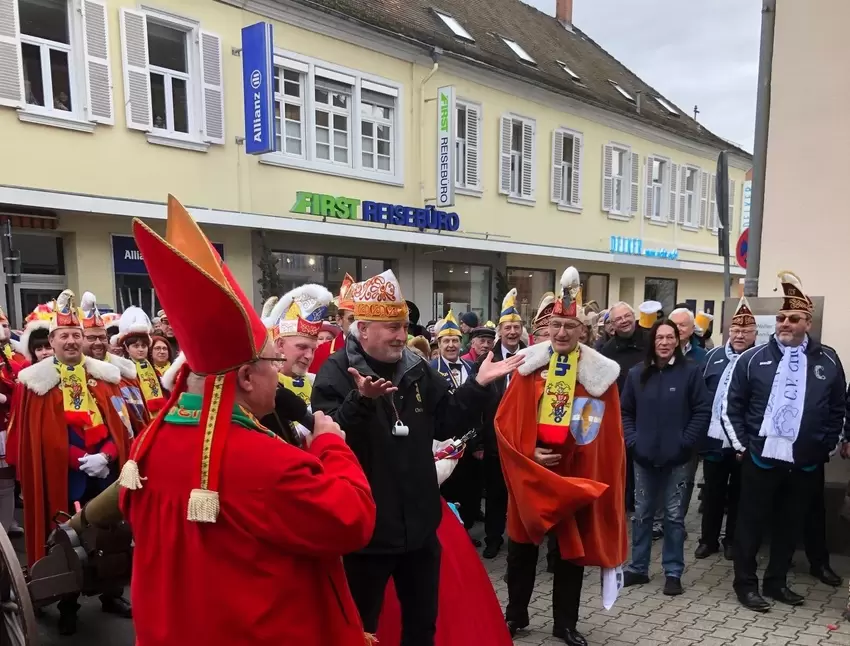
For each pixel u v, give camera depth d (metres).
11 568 2.27
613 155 17.91
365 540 1.58
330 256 12.09
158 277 1.43
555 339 3.31
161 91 9.52
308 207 11.16
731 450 4.53
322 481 1.49
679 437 4.00
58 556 2.36
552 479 3.13
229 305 1.42
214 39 9.87
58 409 3.81
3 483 4.54
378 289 2.45
